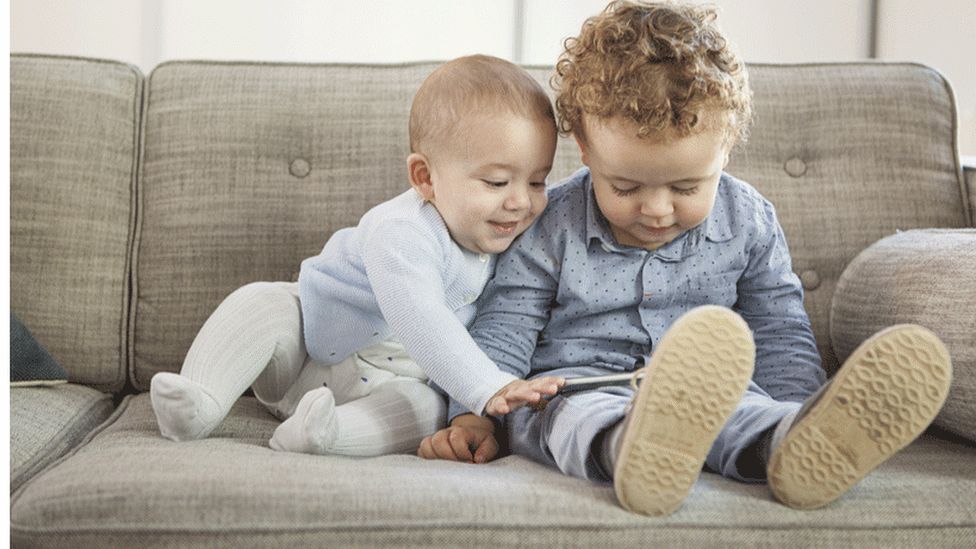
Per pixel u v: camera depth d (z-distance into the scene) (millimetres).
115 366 1626
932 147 1701
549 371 1362
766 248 1372
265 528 964
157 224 1652
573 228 1349
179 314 1623
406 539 960
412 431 1274
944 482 1074
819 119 1703
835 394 981
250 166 1659
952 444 1274
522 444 1222
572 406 1136
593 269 1345
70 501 981
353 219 1637
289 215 1643
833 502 1015
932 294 1290
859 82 1729
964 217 1686
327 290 1319
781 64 1760
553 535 960
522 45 2846
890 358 967
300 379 1382
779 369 1356
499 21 2861
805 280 1643
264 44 2855
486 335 1342
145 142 1697
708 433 971
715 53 1187
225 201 1644
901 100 1716
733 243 1355
